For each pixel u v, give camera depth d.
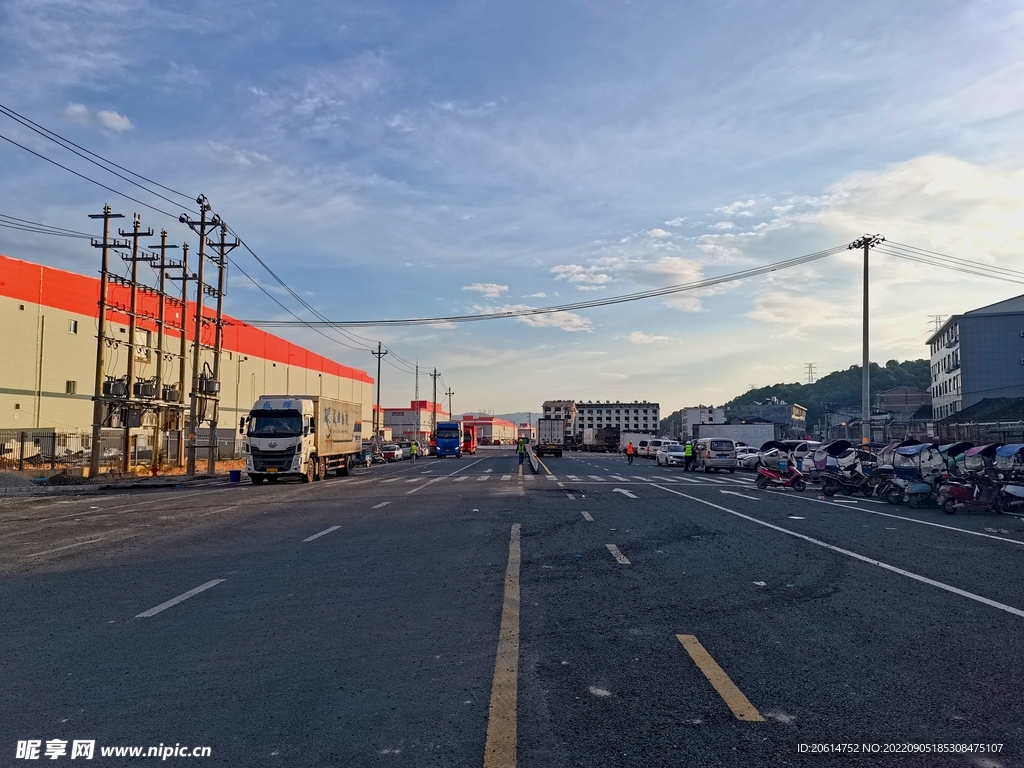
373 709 4.79
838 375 132.75
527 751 4.15
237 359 62.59
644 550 11.46
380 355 76.06
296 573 9.59
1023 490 17.38
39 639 6.49
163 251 34.22
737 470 42.56
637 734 4.41
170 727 4.51
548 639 6.46
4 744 4.29
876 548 11.76
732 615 7.34
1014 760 4.09
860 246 38.91
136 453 42.50
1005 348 67.69
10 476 29.00
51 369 42.41
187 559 10.75
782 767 3.99
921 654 6.06
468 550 11.42
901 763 4.05
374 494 22.78
